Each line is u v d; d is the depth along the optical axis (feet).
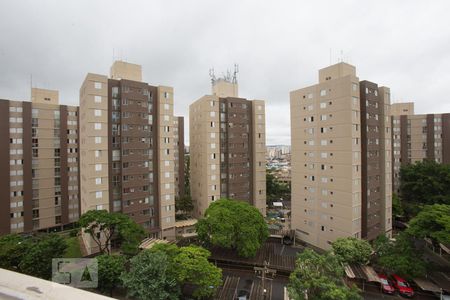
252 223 130.72
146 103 157.17
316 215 153.58
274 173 438.81
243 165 201.26
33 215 185.98
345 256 113.09
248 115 205.87
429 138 227.61
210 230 129.39
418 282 101.65
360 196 139.85
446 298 92.22
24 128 181.37
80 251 140.77
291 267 121.19
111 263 87.15
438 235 98.78
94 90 136.15
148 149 159.53
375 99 150.30
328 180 146.72
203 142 189.67
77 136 206.39
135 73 162.20
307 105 160.25
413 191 180.34
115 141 147.13
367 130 144.87
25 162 181.47
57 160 197.47
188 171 285.02
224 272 122.21
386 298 98.22
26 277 18.65
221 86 212.23
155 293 76.89
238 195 199.00
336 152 142.10
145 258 84.79
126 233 110.01
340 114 139.95
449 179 164.45
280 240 165.68
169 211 167.22
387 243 117.70
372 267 114.83
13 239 104.32
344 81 137.90
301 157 164.45
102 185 139.33
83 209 153.38
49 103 195.21
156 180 164.76
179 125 234.79
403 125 237.45
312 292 74.69
